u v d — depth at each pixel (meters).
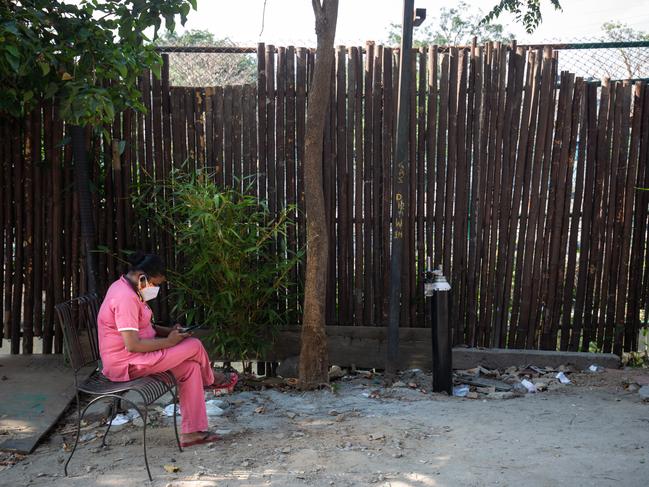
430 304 5.79
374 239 6.22
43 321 6.23
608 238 6.21
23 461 4.09
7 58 4.43
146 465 3.75
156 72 5.37
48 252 6.13
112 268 6.14
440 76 6.00
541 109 6.05
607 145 6.12
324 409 5.06
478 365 6.13
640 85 6.04
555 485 3.60
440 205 6.14
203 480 3.72
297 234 6.18
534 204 6.15
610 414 4.85
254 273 5.77
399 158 5.60
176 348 4.16
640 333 6.43
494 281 6.26
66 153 6.05
